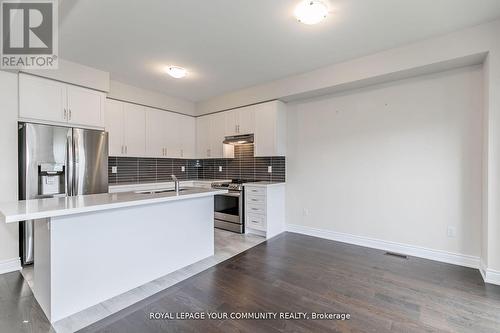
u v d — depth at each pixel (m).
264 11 2.08
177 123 4.79
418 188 2.94
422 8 2.04
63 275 1.79
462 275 2.45
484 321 1.75
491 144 2.26
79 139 3.08
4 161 2.60
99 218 1.99
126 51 2.80
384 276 2.45
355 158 3.42
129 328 1.68
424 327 1.69
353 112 3.42
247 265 2.73
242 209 4.04
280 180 4.21
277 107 3.90
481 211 2.57
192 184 4.88
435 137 2.82
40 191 2.78
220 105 4.62
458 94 2.68
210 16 2.14
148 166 4.67
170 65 3.20
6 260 2.56
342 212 3.56
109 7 2.00
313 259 2.90
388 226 3.17
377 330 1.66
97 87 3.31
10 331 1.64
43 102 2.88
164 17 2.15
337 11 2.07
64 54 2.86
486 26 2.26
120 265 2.13
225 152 4.69
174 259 2.58
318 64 3.20
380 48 2.76
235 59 3.03
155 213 2.40
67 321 1.75
